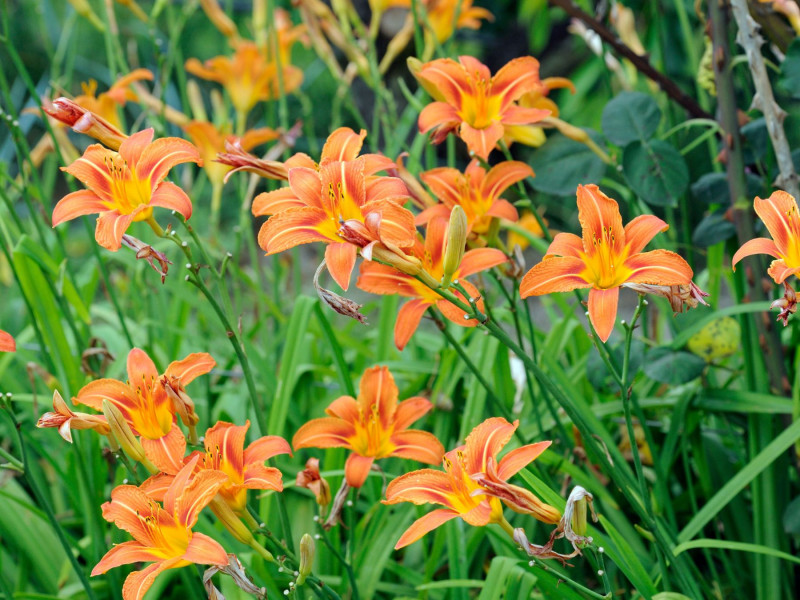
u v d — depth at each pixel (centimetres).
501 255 183
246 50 243
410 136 363
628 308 378
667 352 198
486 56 545
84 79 617
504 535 198
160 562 172
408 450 186
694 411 202
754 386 201
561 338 217
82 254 444
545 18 435
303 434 186
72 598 202
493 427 175
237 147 182
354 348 224
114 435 177
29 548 206
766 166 204
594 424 201
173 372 181
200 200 575
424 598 197
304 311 205
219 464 177
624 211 331
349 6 234
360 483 185
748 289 198
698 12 203
